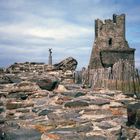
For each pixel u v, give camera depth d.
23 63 15.82
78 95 9.65
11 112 8.58
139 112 5.39
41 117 7.96
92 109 8.12
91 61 53.44
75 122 7.27
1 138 6.89
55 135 6.55
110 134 6.53
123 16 55.16
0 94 9.61
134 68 11.82
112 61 51.53
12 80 11.08
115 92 10.31
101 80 12.18
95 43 54.44
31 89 10.02
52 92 9.99
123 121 7.19
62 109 8.38
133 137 5.40
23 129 7.09
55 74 13.64
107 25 54.66
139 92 11.58
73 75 13.96
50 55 27.53
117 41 54.78
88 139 6.31
